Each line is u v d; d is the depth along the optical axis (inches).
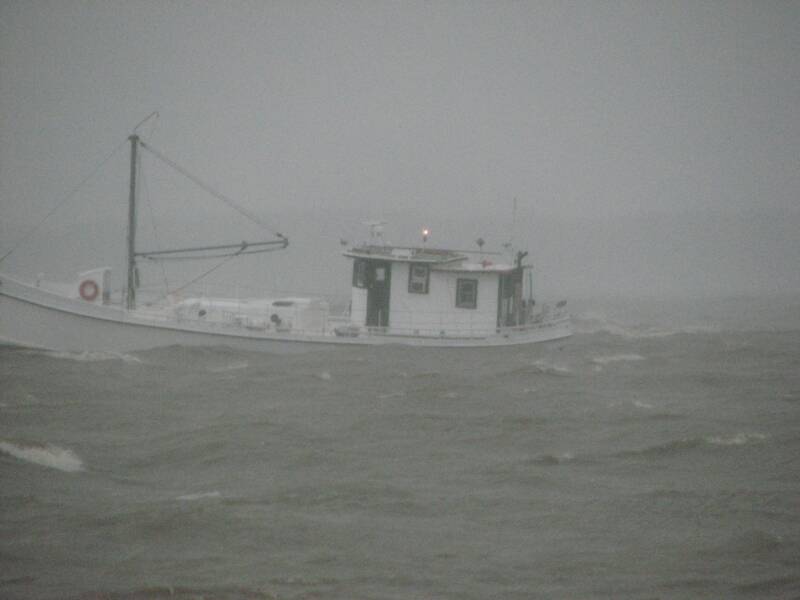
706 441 6333.7
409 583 4057.6
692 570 4234.7
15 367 7741.1
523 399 7504.9
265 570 4146.2
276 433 6259.8
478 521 4783.5
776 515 4933.6
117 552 4276.6
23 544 4303.6
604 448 6195.9
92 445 5910.4
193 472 5467.5
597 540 4559.5
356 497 5068.9
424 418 6766.7
